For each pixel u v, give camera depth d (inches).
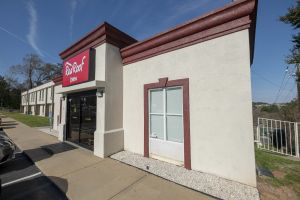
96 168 207.5
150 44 245.9
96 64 281.7
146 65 255.8
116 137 267.7
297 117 384.2
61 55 366.6
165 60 231.9
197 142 193.3
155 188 159.0
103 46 270.2
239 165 164.7
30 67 2146.9
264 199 139.8
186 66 209.3
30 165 226.2
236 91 170.1
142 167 207.5
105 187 161.9
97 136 260.5
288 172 194.7
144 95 253.1
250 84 163.2
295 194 147.2
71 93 357.7
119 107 281.3
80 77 293.6
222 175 173.9
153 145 241.6
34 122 784.3
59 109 501.4
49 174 192.2
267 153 281.0
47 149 296.4
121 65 290.7
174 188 158.6
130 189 157.9
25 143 348.5
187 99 202.5
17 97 2336.4
